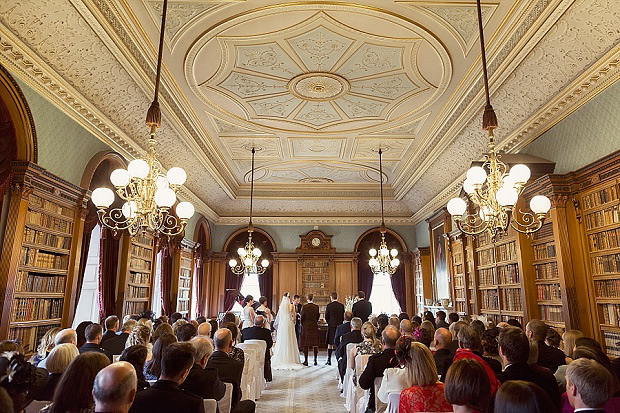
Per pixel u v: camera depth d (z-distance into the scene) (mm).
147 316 8047
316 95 7918
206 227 14438
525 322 6852
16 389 2039
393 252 11750
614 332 5367
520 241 7023
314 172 13070
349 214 15875
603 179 5465
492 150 4633
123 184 4582
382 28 5844
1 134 5266
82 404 2223
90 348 4613
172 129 8508
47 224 5797
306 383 8602
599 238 5656
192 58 6484
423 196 13367
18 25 4641
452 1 5195
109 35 5406
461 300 10359
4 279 4930
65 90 5730
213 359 4609
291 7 5410
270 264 15656
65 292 6246
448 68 6695
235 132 9836
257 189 14625
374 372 4582
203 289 14719
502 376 2982
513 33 5555
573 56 5438
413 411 2857
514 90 6594
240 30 5887
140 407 2488
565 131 6312
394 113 8695
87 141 6707
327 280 15516
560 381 3555
